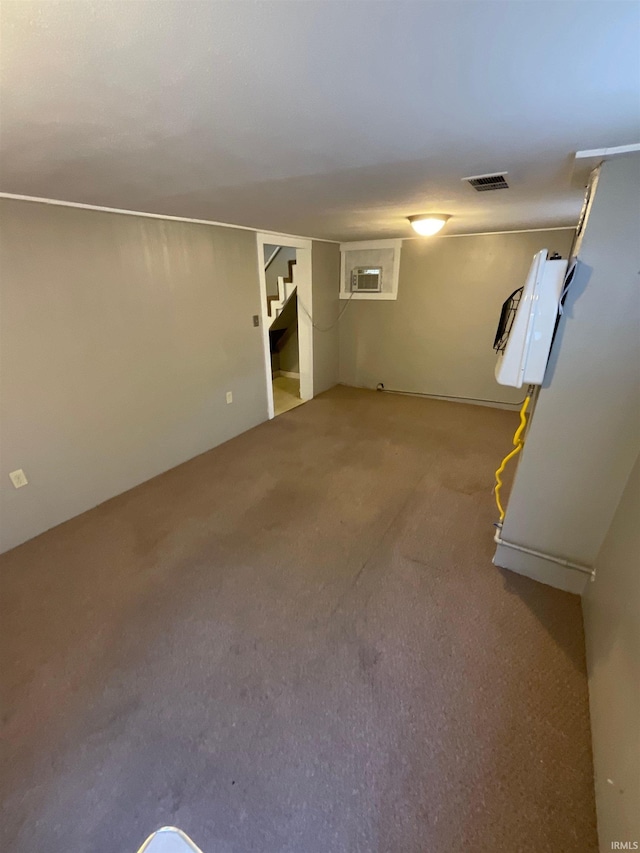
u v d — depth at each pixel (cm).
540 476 192
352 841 116
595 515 185
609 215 146
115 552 235
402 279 482
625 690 119
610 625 146
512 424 420
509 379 177
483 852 114
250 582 211
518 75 84
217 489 302
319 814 122
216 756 136
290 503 282
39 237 225
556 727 143
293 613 192
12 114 102
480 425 419
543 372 171
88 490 276
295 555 231
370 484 305
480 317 454
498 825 119
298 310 477
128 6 61
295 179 177
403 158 145
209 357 351
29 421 238
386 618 189
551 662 167
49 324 238
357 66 80
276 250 517
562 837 116
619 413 167
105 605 198
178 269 307
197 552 234
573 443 180
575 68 80
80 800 126
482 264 434
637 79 85
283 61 78
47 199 220
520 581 210
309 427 420
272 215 284
